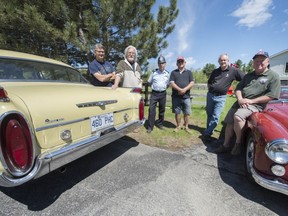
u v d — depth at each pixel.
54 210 1.84
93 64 3.65
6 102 1.41
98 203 1.95
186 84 4.04
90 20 5.98
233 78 3.61
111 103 2.41
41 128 1.59
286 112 2.50
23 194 2.06
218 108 3.69
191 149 3.38
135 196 2.07
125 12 6.36
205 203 2.00
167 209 1.90
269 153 1.87
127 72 3.61
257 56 2.71
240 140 2.86
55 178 2.36
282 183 1.82
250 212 1.90
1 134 1.36
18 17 5.57
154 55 8.28
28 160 1.48
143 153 3.15
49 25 5.76
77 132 1.93
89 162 2.80
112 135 2.35
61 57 7.01
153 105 4.11
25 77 2.30
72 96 1.95
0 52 2.29
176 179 2.41
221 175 2.54
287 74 23.00
